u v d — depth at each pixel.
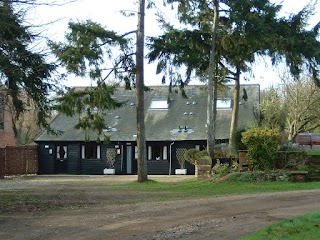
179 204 14.41
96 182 25.97
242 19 21.91
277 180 20.36
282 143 23.17
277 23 22.73
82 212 13.24
